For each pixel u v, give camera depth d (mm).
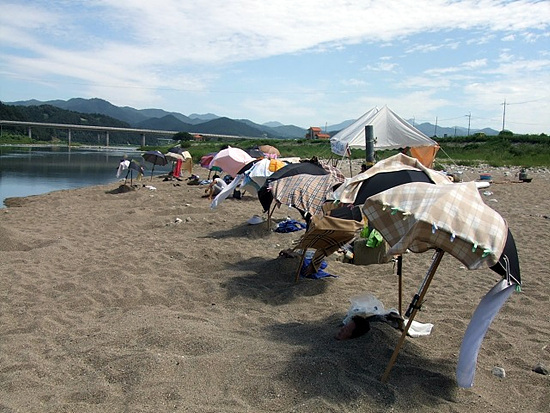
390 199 4137
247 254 8977
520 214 13484
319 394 3998
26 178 28844
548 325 5957
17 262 8141
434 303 6652
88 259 8508
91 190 20812
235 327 5645
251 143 66438
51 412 3770
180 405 3855
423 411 3908
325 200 6918
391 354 4801
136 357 4570
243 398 4020
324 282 7312
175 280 7391
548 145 42469
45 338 5254
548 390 4352
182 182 23141
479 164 33875
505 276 3980
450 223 3816
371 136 12508
